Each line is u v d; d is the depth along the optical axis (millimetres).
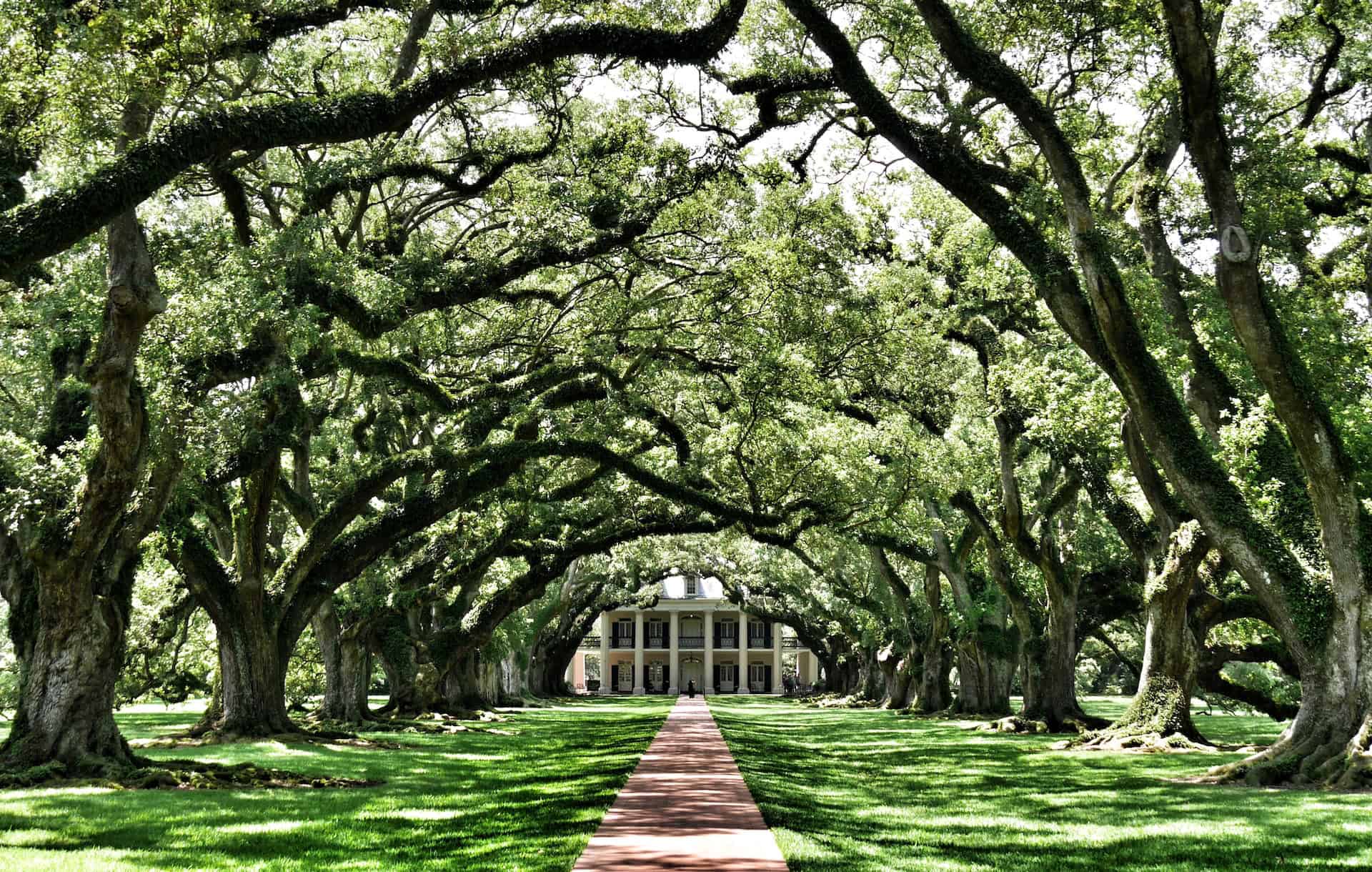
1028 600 35594
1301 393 16531
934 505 38469
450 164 23703
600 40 15758
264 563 26594
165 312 16641
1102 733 25781
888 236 29328
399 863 9031
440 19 22609
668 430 28109
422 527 24531
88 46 12672
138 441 15602
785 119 21531
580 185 22234
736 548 63281
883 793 16062
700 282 25203
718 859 8922
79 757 15672
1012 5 18828
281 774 16312
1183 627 25250
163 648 38906
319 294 19078
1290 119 22828
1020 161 23281
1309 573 17438
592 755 21984
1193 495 17828
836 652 76062
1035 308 27141
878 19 20078
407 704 35344
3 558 17797
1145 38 18125
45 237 12391
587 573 65312
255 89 19875
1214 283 21484
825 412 26844
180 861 9062
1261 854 10070
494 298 25500
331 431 32625
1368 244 20844
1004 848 10547
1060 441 26906
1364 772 15508
